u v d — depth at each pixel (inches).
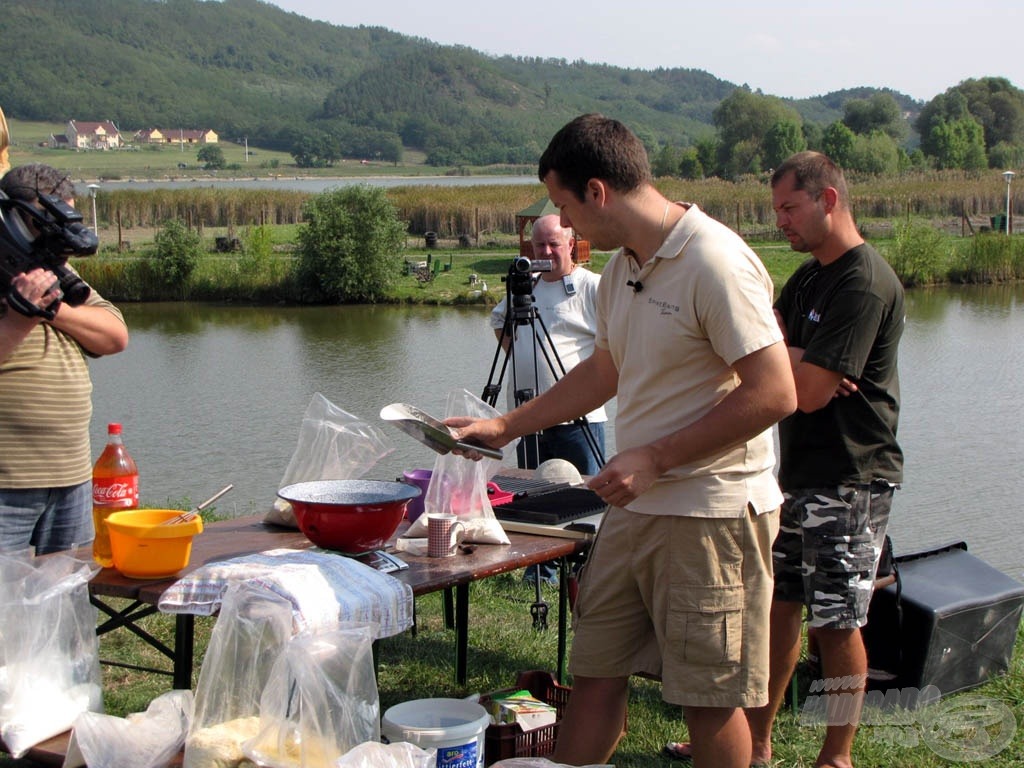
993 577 155.6
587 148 91.9
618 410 99.2
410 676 154.2
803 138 3865.7
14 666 100.0
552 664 162.2
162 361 796.0
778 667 127.3
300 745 86.7
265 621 93.4
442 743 99.3
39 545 131.9
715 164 3924.7
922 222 1715.1
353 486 121.0
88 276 1222.3
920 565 157.6
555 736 115.6
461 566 114.4
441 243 1585.9
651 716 141.3
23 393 126.0
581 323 206.2
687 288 90.7
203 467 468.4
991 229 1700.3
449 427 111.3
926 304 1104.8
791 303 130.6
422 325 1000.9
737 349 88.6
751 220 1718.8
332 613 96.0
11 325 117.0
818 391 118.6
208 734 89.4
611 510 99.1
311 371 743.1
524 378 204.8
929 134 4015.8
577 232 96.1
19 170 118.0
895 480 124.0
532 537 128.0
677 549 93.0
